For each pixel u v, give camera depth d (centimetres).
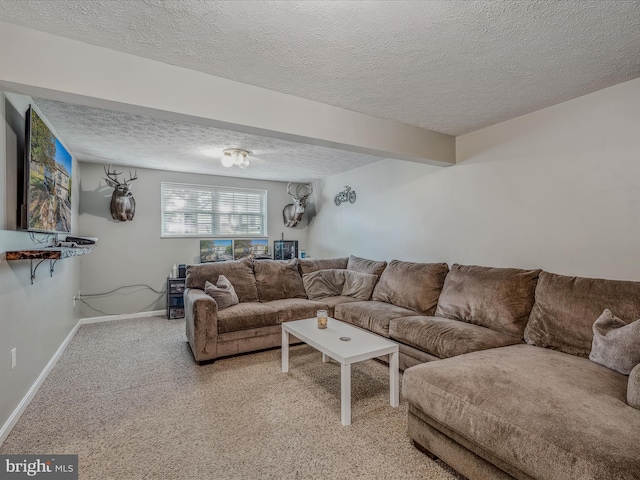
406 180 414
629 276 223
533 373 167
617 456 106
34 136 231
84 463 168
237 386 258
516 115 287
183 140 357
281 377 275
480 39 175
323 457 173
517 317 247
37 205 238
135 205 484
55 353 306
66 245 285
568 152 256
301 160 455
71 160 371
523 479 127
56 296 311
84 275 454
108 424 204
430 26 164
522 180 288
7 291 197
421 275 338
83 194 454
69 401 234
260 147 387
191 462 170
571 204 254
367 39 175
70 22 160
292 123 245
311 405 228
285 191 620
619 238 228
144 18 157
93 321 458
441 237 366
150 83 195
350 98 251
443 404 156
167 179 514
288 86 231
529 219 282
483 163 320
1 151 193
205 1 145
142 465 167
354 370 291
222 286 359
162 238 509
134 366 299
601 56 193
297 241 625
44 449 180
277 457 173
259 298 394
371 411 221
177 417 212
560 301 223
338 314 362
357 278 414
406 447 182
